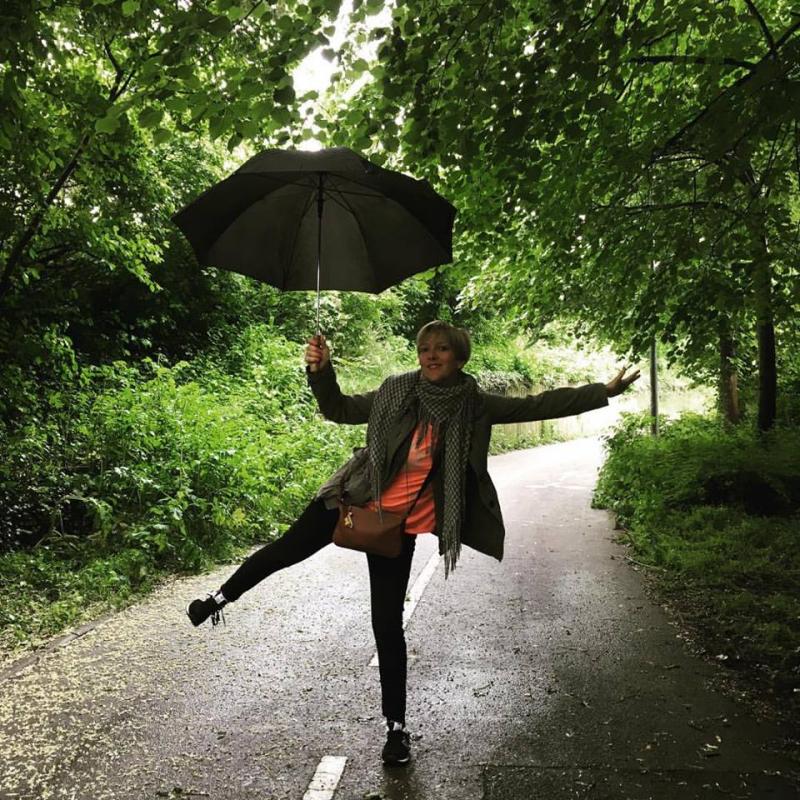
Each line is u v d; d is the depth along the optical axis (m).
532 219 7.64
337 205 3.08
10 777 2.99
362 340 19.41
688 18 5.21
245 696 3.87
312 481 10.22
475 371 23.16
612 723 3.54
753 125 4.87
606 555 7.74
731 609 5.39
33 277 9.51
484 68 4.86
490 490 3.07
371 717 3.61
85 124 6.92
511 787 2.93
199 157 13.59
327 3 4.20
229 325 15.06
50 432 7.95
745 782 2.96
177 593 6.17
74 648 4.67
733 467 9.06
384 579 3.18
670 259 7.49
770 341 10.63
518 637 4.93
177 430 8.54
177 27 4.24
